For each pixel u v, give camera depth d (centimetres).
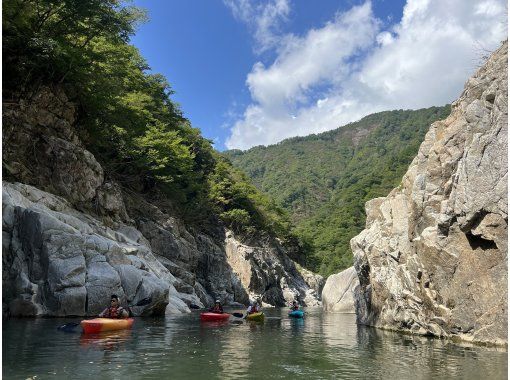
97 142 3369
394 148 18038
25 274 1723
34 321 1546
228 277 4988
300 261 8950
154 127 4369
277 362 1016
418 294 1650
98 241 1922
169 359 995
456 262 1441
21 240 1772
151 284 1978
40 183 2519
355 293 2416
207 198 5691
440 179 1630
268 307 5103
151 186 4534
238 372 888
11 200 1841
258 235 7038
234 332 1609
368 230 2147
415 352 1193
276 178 18962
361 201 10688
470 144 1438
